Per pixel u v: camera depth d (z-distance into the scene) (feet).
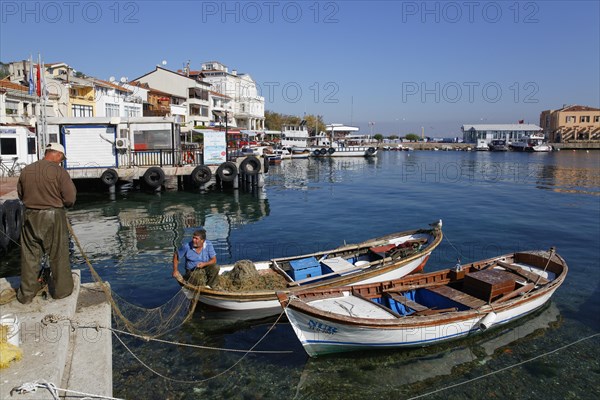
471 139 411.95
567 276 44.04
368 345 28.07
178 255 34.04
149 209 83.46
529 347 29.84
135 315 34.09
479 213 83.05
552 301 37.32
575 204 94.27
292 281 35.70
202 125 193.16
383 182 141.08
